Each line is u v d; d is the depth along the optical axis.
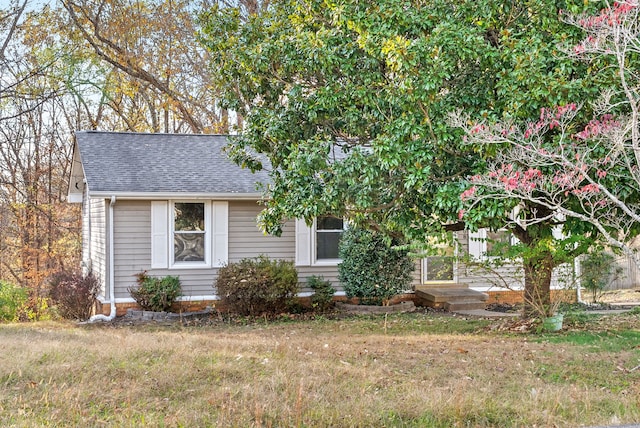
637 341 9.54
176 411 5.47
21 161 25.38
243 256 14.91
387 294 14.46
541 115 7.69
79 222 25.73
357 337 10.35
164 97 25.81
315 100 10.33
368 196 9.73
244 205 14.93
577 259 14.69
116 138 16.28
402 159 8.64
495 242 10.81
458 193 8.48
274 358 7.68
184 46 24.73
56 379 6.51
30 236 24.42
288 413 5.25
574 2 8.20
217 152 16.45
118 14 23.38
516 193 8.11
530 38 8.42
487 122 8.30
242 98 11.68
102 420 5.23
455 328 11.71
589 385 6.61
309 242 15.26
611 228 8.98
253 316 13.72
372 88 9.65
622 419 5.21
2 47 22.91
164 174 14.62
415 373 7.05
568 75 8.28
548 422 5.16
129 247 14.09
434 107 8.58
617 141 7.39
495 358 7.97
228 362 7.33
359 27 9.06
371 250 14.42
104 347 8.30
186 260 14.53
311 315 13.93
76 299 14.30
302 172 9.82
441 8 9.11
